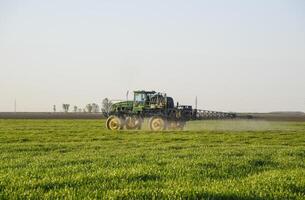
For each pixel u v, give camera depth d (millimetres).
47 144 28938
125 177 12742
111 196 9664
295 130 51906
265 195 10148
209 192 10180
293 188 11297
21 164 16641
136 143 30422
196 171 14242
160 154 21000
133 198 9523
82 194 10109
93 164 16094
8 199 9586
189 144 29578
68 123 76188
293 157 19859
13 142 33031
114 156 20359
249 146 28531
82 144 29281
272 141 35344
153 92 52188
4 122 81312
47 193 10203
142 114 51688
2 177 12578
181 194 9914
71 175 13258
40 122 82000
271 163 17516
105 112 53906
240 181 12398
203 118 53125
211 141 34438
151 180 12477
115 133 43156
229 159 18125
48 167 15867
